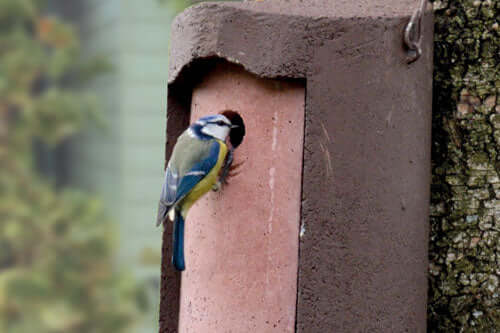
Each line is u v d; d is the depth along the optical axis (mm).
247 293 6266
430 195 6629
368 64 5984
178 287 7180
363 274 5961
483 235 6492
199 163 6531
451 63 6609
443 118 6617
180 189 6656
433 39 6578
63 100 16984
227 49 6199
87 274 14977
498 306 6426
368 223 5988
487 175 6504
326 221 5906
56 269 14875
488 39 6531
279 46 5977
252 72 6062
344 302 5914
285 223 6113
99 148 18547
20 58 16875
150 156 16391
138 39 16375
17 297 14453
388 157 6070
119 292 14828
